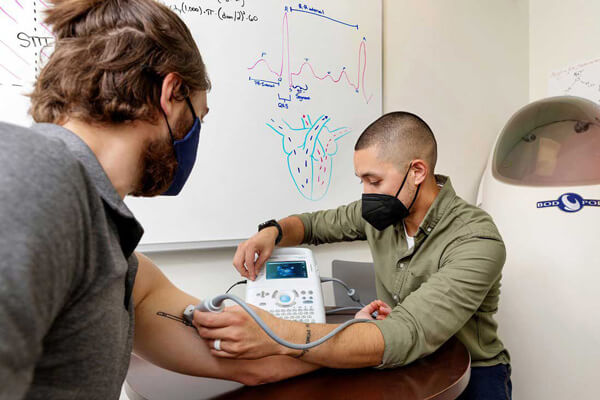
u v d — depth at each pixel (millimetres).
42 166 288
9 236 244
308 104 1378
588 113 1420
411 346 700
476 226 901
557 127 1508
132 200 1142
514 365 1355
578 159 1389
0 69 998
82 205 329
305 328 683
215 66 1228
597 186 1268
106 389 413
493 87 1773
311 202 1396
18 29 1009
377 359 688
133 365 779
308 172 1387
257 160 1298
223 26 1230
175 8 1159
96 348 379
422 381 662
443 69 1656
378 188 964
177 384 693
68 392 359
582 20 1657
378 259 1131
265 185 1313
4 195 252
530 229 1363
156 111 500
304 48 1362
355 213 1232
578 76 1676
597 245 1237
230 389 667
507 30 1801
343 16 1430
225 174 1254
